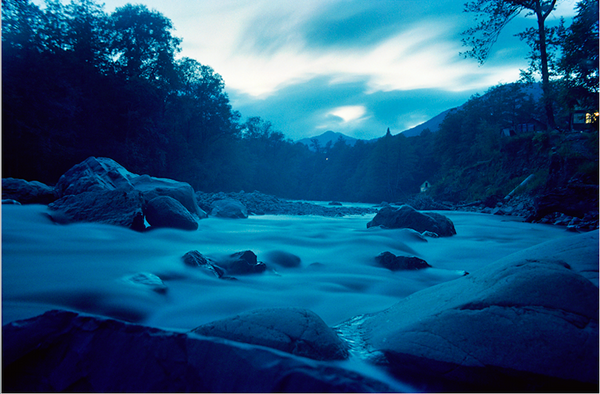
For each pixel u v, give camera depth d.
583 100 21.77
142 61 45.84
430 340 2.31
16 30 32.81
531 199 22.92
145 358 2.12
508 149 34.72
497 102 65.00
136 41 44.53
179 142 50.25
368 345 2.59
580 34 19.91
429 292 3.30
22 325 2.19
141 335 2.19
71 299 3.73
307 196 123.69
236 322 2.42
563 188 15.93
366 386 1.96
